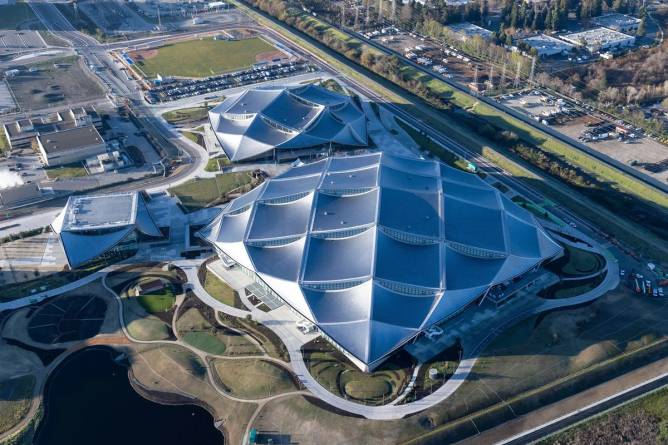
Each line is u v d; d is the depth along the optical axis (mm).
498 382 95938
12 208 141000
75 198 133875
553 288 115250
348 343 96625
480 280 106312
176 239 130375
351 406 92438
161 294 114562
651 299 112812
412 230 110562
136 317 109562
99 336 106000
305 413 91375
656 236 131000
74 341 105000
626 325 106750
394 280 102250
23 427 90250
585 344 102812
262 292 114938
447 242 109500
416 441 86938
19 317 109625
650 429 89000
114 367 100500
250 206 123000
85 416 92250
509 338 103938
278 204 122500
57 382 97688
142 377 98500
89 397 95375
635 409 92312
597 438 87938
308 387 95562
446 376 97000
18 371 99125
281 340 104188
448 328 106000
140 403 94438
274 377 97000
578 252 125438
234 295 114312
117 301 113312
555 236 130375
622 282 117188
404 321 99062
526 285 114250
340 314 100375
